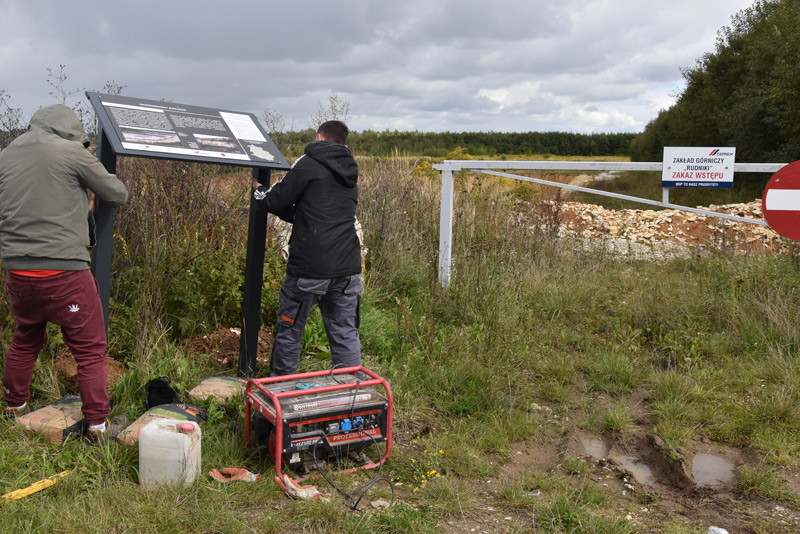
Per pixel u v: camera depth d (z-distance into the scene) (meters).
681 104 30.80
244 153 4.10
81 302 3.44
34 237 3.31
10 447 3.46
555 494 3.34
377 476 3.46
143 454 3.16
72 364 4.50
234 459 3.54
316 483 3.41
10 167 3.38
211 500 3.11
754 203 13.52
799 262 7.36
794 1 22.95
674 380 4.75
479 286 6.20
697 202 23.00
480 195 9.29
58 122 3.47
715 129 27.89
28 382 3.78
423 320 5.59
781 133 21.03
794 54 19.75
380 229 8.00
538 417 4.37
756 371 4.91
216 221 5.83
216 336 5.21
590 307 6.72
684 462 3.72
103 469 3.29
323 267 3.96
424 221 8.46
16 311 3.54
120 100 4.09
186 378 4.40
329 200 3.99
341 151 4.05
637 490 3.49
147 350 4.55
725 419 4.23
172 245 5.29
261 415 3.55
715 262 8.22
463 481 3.52
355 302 4.22
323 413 3.40
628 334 5.91
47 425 3.59
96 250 3.81
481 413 4.36
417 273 7.30
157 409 3.74
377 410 3.56
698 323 6.04
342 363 4.21
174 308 5.18
